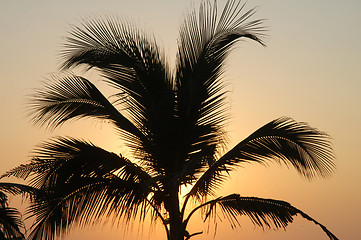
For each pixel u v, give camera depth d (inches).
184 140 442.0
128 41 439.2
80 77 430.9
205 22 437.4
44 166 414.6
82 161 420.2
